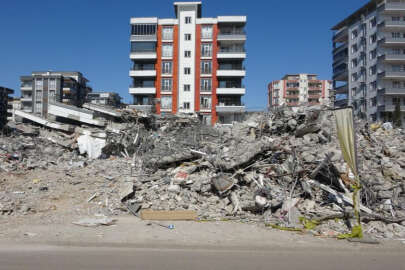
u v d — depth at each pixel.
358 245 7.68
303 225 9.31
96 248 7.21
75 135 22.64
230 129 22.42
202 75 53.81
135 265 6.09
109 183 13.67
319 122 16.88
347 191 10.70
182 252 7.02
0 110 74.25
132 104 52.97
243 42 54.22
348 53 58.19
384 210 9.91
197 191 11.69
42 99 79.75
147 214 10.09
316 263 6.42
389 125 19.59
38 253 6.73
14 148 20.11
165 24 54.81
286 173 11.95
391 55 47.69
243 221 9.91
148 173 14.62
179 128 25.66
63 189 12.95
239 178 11.99
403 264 6.45
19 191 12.56
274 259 6.63
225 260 6.50
